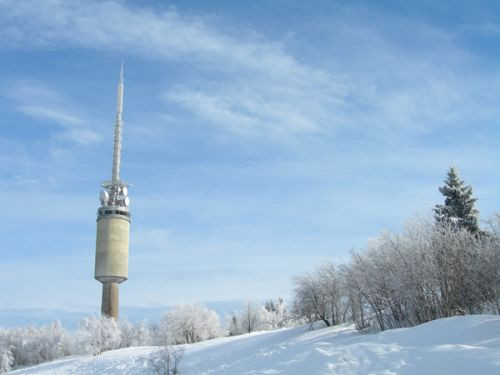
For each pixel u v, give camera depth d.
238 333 123.81
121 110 151.25
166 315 113.25
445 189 64.06
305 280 67.75
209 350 67.19
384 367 24.28
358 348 27.48
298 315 68.19
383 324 51.84
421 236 52.88
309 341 49.09
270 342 59.16
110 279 132.12
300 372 26.08
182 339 110.94
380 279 51.41
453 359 23.28
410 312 51.28
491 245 51.53
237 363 41.75
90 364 77.19
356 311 57.16
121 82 156.75
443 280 49.38
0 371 104.06
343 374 24.53
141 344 117.81
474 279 49.38
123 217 136.38
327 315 66.56
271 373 27.30
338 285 64.69
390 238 54.47
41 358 113.81
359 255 56.03
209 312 115.31
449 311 48.25
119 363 71.88
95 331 99.88
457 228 54.72
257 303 124.56
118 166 144.25
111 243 133.38
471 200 62.91
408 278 49.75
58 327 121.38
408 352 25.42
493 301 49.16
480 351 23.67
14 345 116.94
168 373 53.28
